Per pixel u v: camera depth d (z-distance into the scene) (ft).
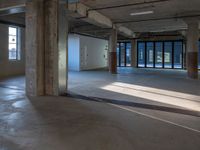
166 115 12.09
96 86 22.59
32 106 13.82
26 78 17.57
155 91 19.79
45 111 12.67
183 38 51.88
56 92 17.48
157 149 7.69
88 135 9.00
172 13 29.40
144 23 37.63
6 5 18.54
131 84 24.31
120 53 63.36
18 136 8.82
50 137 8.75
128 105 14.40
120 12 28.58
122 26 41.01
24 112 12.39
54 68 17.22
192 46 31.40
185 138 8.71
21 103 14.60
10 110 12.79
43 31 17.26
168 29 45.52
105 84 24.13
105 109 13.32
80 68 47.03
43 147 7.81
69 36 47.62
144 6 25.36
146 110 13.15
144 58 59.06
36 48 16.81
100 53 56.75
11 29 34.53
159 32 52.21
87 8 25.32
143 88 21.49
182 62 53.11
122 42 62.69
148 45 58.54
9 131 9.37
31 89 17.35
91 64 52.16
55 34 17.08
